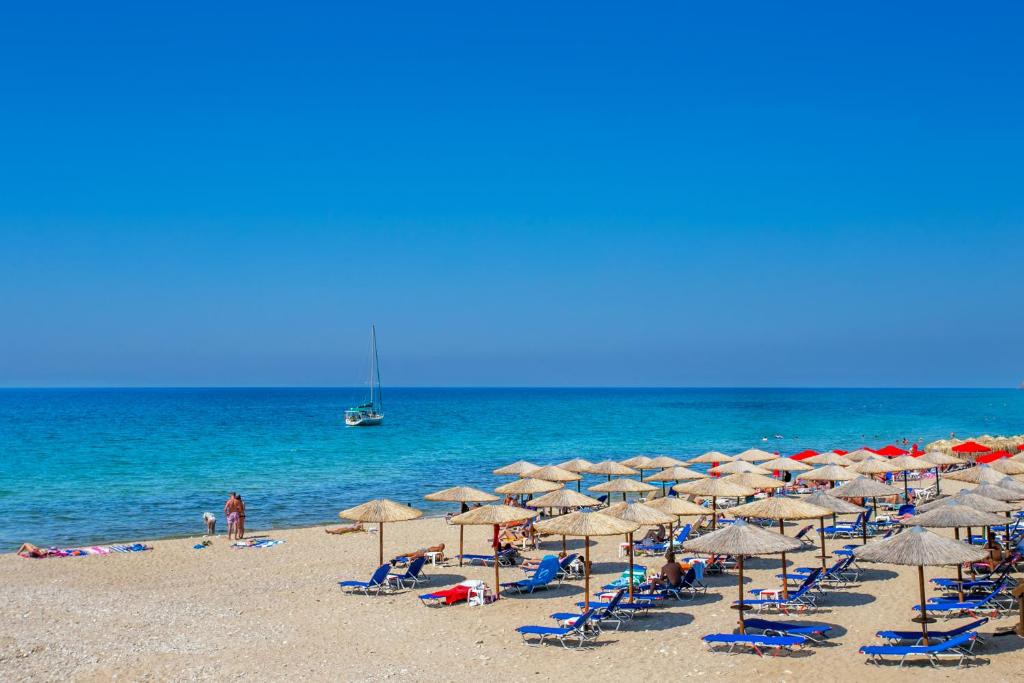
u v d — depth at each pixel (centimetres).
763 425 9862
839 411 14500
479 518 1786
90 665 1350
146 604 1797
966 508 1541
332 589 1928
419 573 1977
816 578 1616
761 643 1299
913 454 3378
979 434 8069
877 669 1218
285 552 2409
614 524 1570
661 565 2122
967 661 1226
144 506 3419
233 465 5025
